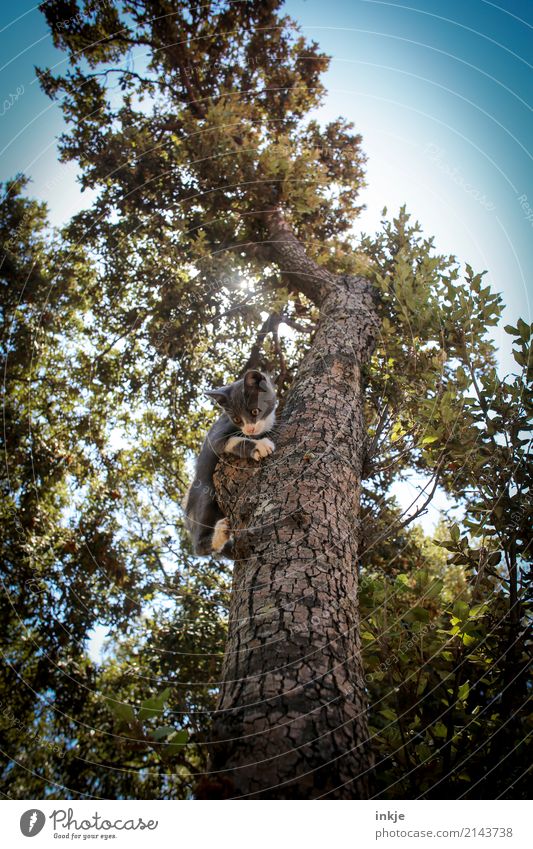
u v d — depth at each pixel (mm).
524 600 2711
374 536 3828
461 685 2641
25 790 3980
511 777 2312
